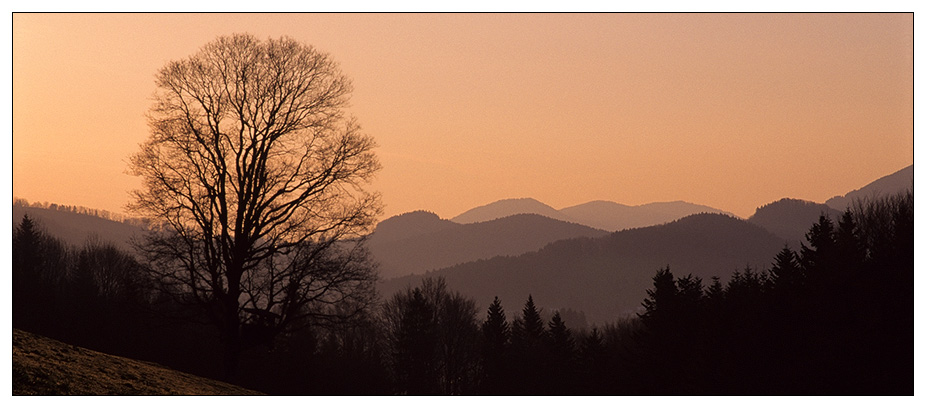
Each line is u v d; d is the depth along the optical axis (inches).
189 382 1326.3
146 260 1608.0
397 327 3816.4
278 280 1620.3
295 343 2554.1
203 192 1590.8
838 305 1596.9
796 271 2146.9
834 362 1503.4
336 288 1628.9
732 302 2500.0
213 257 1590.8
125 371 1252.5
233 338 1608.0
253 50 1620.3
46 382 1001.5
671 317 2871.6
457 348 3897.6
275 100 1612.9
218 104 1608.0
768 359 1850.4
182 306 1756.9
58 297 2942.9
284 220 1611.7
